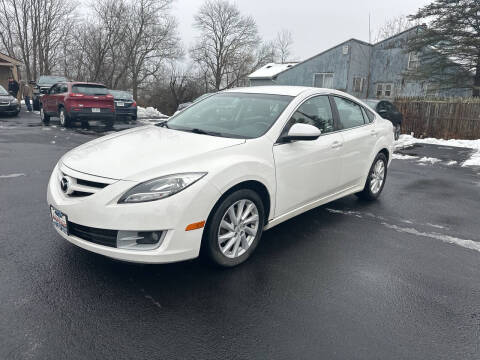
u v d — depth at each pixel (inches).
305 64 1214.9
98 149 129.1
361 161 190.7
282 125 142.9
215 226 117.3
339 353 89.3
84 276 117.5
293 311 105.3
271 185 133.7
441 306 111.7
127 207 103.7
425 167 350.6
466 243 162.4
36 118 632.4
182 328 95.7
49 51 1595.7
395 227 177.8
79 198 110.4
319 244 152.8
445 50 859.4
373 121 206.7
